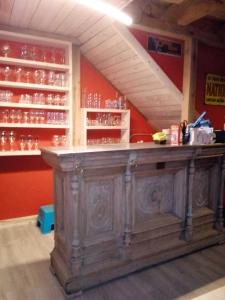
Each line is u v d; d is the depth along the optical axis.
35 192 3.25
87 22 2.65
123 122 3.69
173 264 2.26
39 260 2.30
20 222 3.13
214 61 3.79
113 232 2.06
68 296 1.80
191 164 2.40
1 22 2.69
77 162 1.76
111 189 2.03
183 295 1.86
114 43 2.85
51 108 3.03
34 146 3.09
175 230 2.39
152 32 2.98
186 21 2.96
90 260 1.96
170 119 3.72
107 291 1.89
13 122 2.91
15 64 2.90
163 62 3.16
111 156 1.91
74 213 1.82
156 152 2.13
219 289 1.93
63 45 3.10
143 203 2.24
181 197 2.42
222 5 2.65
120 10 2.30
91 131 3.60
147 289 1.92
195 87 3.37
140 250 2.19
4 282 1.98
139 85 3.36
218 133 2.73
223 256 2.41
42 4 2.27
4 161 3.03
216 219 2.71
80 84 3.39
